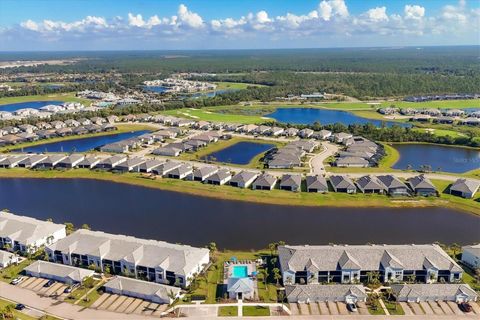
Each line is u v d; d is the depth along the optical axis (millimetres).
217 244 126375
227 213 150250
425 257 105812
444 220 142750
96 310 94875
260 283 104812
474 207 150625
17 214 153500
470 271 108312
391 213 148625
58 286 104688
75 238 119438
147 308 95438
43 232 126750
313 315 92062
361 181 171625
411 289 96812
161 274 105062
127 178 190500
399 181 166875
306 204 156375
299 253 108125
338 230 135375
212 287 103438
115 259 110500
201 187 174125
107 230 137750
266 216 146875
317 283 104438
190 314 93000
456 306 94500
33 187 184125
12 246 123938
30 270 109375
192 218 146250
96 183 188125
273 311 93625
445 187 169500
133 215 150125
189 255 109500
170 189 175875
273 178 176250
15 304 97000
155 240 124125
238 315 92375
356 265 103938
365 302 96250
